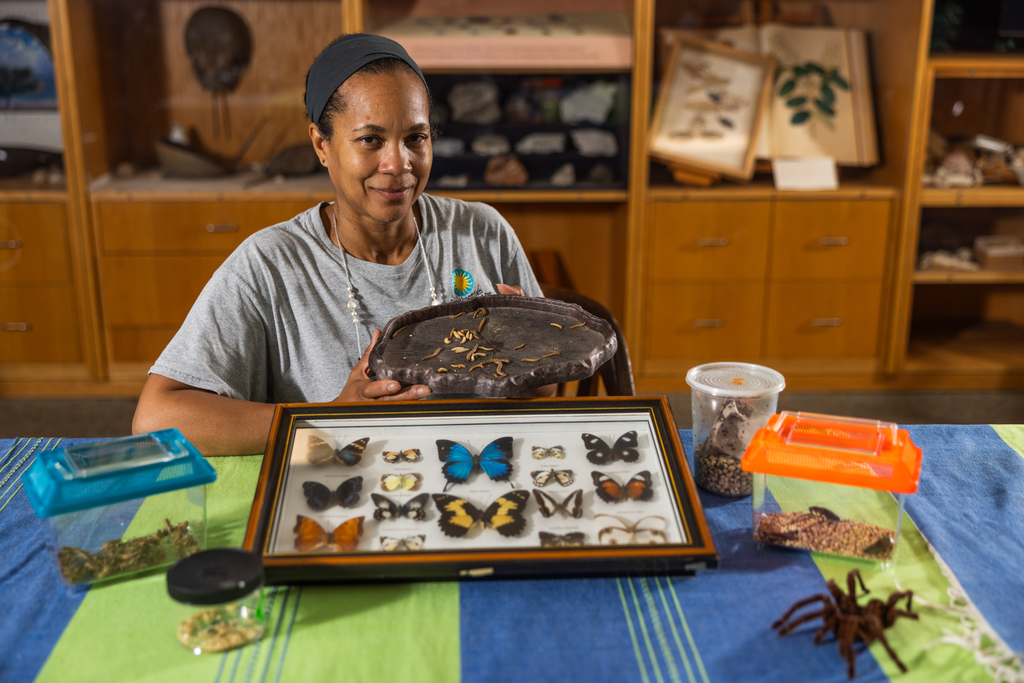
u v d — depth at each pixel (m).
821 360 3.21
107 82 3.14
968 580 0.83
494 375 0.91
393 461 0.91
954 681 0.70
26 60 2.93
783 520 0.87
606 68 2.97
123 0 3.17
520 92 3.11
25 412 3.03
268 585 0.81
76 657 0.73
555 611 0.79
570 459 0.92
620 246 3.26
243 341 1.24
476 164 3.09
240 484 1.02
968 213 3.28
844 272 3.11
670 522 0.84
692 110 3.13
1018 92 3.16
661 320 3.16
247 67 3.29
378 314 1.32
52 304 3.07
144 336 3.13
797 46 3.18
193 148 3.36
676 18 3.14
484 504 0.86
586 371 0.93
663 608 0.79
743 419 0.96
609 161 3.12
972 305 3.63
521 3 3.22
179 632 0.74
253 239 1.29
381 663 0.72
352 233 1.29
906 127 2.96
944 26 2.91
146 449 0.86
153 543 0.85
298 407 0.96
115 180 3.11
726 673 0.71
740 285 3.12
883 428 0.88
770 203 3.04
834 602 0.78
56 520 0.80
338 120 1.13
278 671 0.71
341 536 0.83
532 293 1.48
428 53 2.97
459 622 0.77
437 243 1.36
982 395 3.20
